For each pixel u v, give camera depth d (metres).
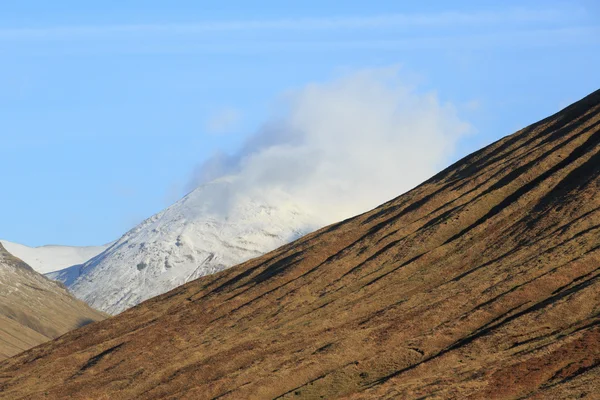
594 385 156.38
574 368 167.00
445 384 171.25
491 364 177.12
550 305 198.62
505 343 188.25
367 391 177.62
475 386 167.00
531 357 175.38
